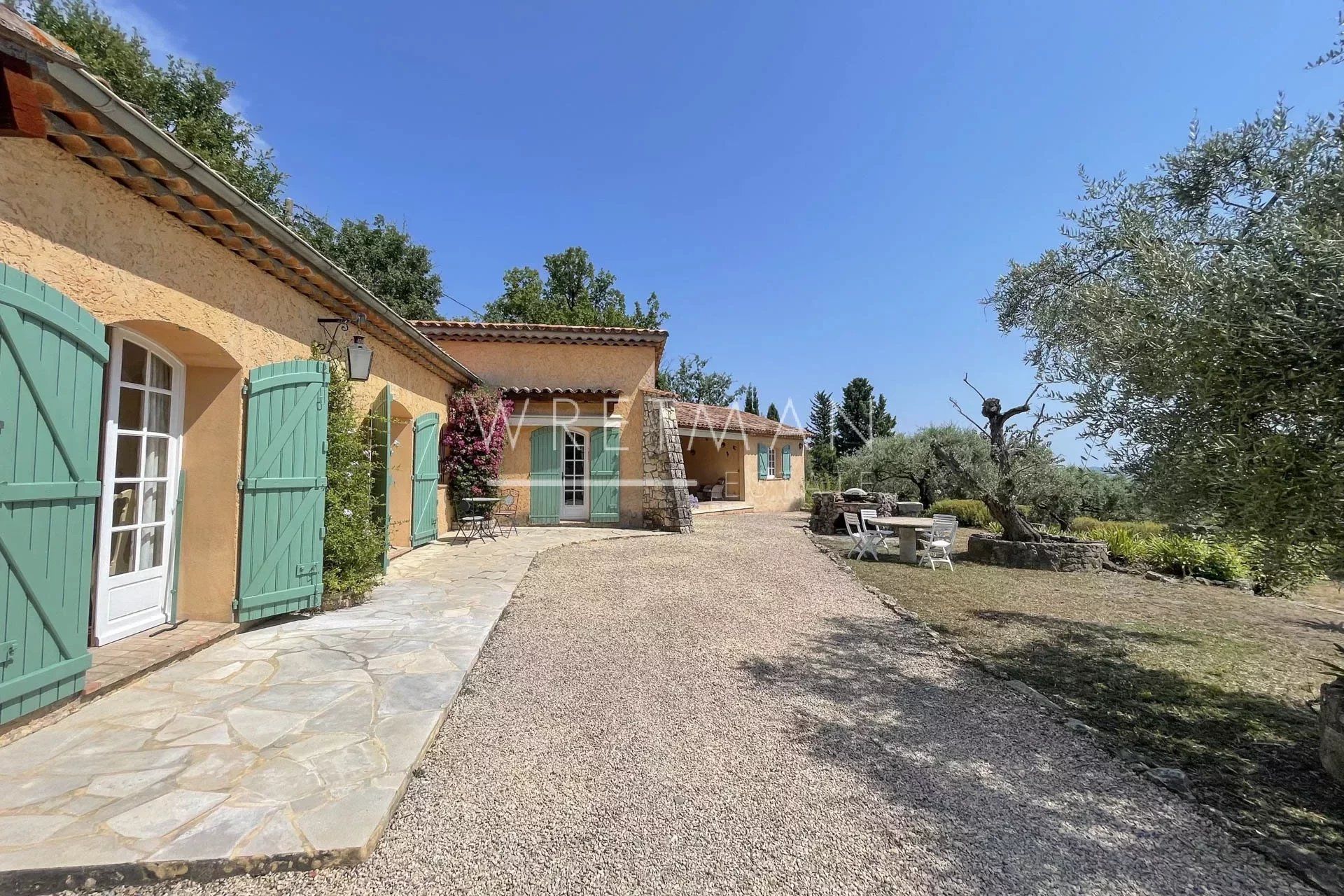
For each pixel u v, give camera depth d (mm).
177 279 3900
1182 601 6992
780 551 10336
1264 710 3879
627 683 4117
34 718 2979
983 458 15828
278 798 2453
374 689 3678
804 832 2461
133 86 12930
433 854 2250
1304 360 2586
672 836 2410
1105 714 3799
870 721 3574
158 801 2408
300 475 5059
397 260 23594
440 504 11070
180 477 4582
